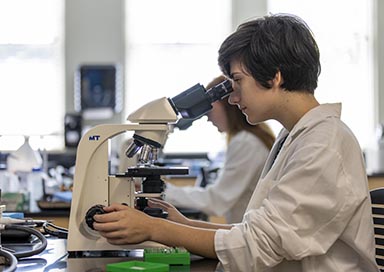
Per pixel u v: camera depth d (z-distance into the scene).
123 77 6.08
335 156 1.50
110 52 6.08
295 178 1.50
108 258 1.57
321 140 1.52
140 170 1.61
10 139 4.00
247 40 1.60
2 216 1.82
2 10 6.01
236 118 2.97
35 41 6.03
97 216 1.53
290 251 1.47
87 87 5.88
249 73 1.60
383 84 6.07
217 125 3.03
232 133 3.02
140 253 1.61
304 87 1.63
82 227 1.61
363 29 6.08
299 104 1.63
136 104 6.09
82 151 1.63
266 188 1.60
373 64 6.11
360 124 6.05
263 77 1.59
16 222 1.81
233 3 6.10
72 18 6.05
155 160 1.72
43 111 6.02
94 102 5.89
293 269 1.57
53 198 3.33
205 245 1.51
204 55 6.11
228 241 1.50
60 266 1.46
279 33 1.58
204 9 6.11
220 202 2.99
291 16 1.65
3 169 3.43
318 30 6.09
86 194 1.63
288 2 6.09
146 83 6.08
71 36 6.05
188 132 5.89
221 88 1.68
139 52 6.09
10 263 1.36
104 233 1.53
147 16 6.09
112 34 6.07
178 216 1.79
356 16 6.09
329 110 1.62
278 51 1.57
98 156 1.64
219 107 2.96
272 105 1.62
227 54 1.62
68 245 1.59
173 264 1.49
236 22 6.09
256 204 1.60
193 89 1.66
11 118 5.99
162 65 6.11
